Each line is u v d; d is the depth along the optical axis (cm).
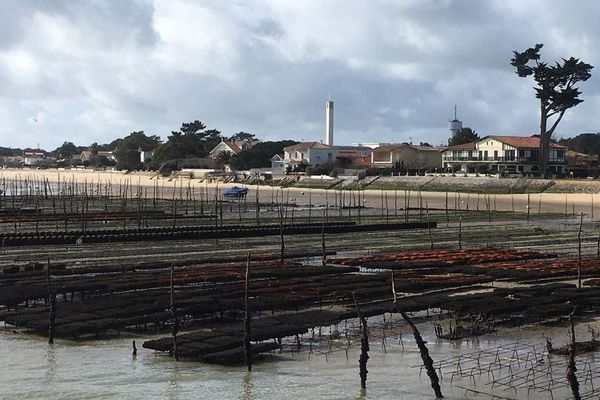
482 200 16175
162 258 8025
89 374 4050
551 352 4466
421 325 5222
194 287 6044
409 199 16188
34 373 4059
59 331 4666
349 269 7119
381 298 5775
